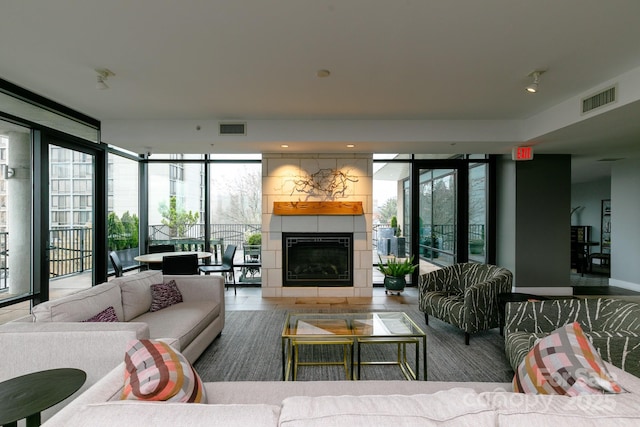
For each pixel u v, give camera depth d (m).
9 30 2.25
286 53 2.59
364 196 5.14
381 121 4.34
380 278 5.81
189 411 0.86
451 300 3.42
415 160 5.66
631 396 1.00
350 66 2.81
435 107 3.84
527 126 4.26
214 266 5.22
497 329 3.64
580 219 8.80
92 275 4.52
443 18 2.12
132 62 2.74
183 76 3.01
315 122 4.35
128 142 4.38
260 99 3.60
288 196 5.14
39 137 3.58
